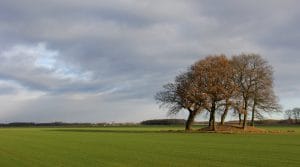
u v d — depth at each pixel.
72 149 50.16
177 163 34.94
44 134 99.44
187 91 104.12
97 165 34.09
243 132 99.50
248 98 105.31
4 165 34.56
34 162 36.47
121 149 49.88
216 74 103.94
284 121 185.38
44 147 53.81
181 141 66.38
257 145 56.59
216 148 51.16
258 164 34.12
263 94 104.81
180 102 105.81
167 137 80.19
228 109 105.31
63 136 87.19
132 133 102.06
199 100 104.06
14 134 100.12
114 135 90.69
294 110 184.50
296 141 65.50
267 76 105.50
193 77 105.19
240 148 51.09
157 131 115.31
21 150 49.09
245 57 106.31
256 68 105.56
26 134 99.94
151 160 37.31
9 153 45.19
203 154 42.94
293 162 35.53
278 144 58.50
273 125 177.88
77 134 98.19
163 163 34.97
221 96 102.88
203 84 104.50
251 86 105.50
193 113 107.75
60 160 37.91
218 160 37.16
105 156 41.22
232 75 105.56
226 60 107.19
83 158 39.47
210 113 106.50
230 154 42.94
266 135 87.38
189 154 43.03
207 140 69.19
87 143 61.94
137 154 43.16
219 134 92.69
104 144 59.47
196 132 102.31
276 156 40.75
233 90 104.00
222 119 109.69
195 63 106.44
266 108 106.00
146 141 66.69
